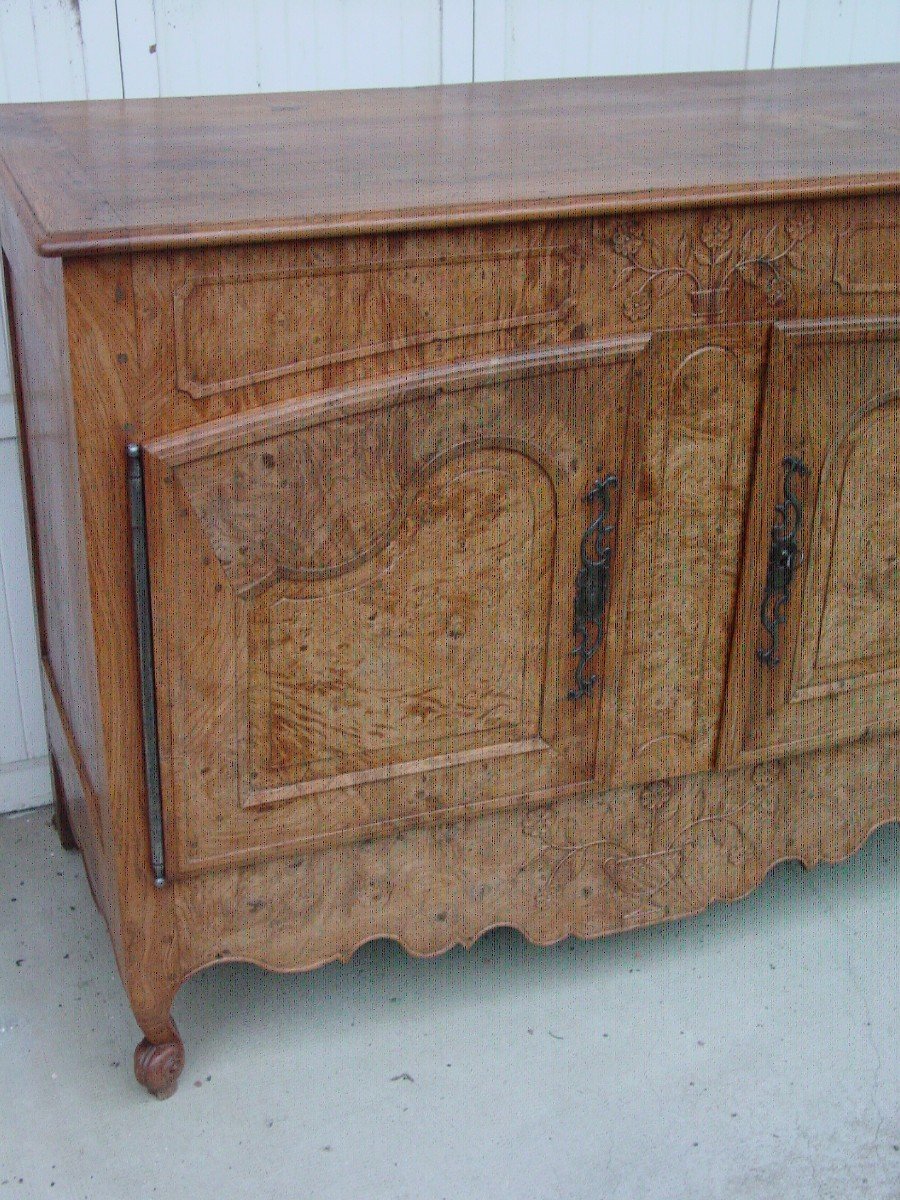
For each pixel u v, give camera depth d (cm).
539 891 176
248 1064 177
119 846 153
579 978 193
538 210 137
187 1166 162
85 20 200
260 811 156
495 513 151
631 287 145
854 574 172
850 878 213
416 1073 176
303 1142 165
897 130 175
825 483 164
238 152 160
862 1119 169
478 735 163
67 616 171
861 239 152
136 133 173
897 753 191
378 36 217
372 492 144
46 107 194
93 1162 163
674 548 160
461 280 139
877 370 159
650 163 154
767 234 148
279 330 135
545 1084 174
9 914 206
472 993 190
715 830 183
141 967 161
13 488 211
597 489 153
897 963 196
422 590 152
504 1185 159
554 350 144
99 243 123
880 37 251
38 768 232
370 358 139
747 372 153
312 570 146
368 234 133
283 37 212
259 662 148
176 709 147
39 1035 183
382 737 158
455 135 172
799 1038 182
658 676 167
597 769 170
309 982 192
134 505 135
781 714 177
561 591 158
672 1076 175
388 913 170
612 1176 160
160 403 133
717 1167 162
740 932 202
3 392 204
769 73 228
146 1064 169
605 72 233
